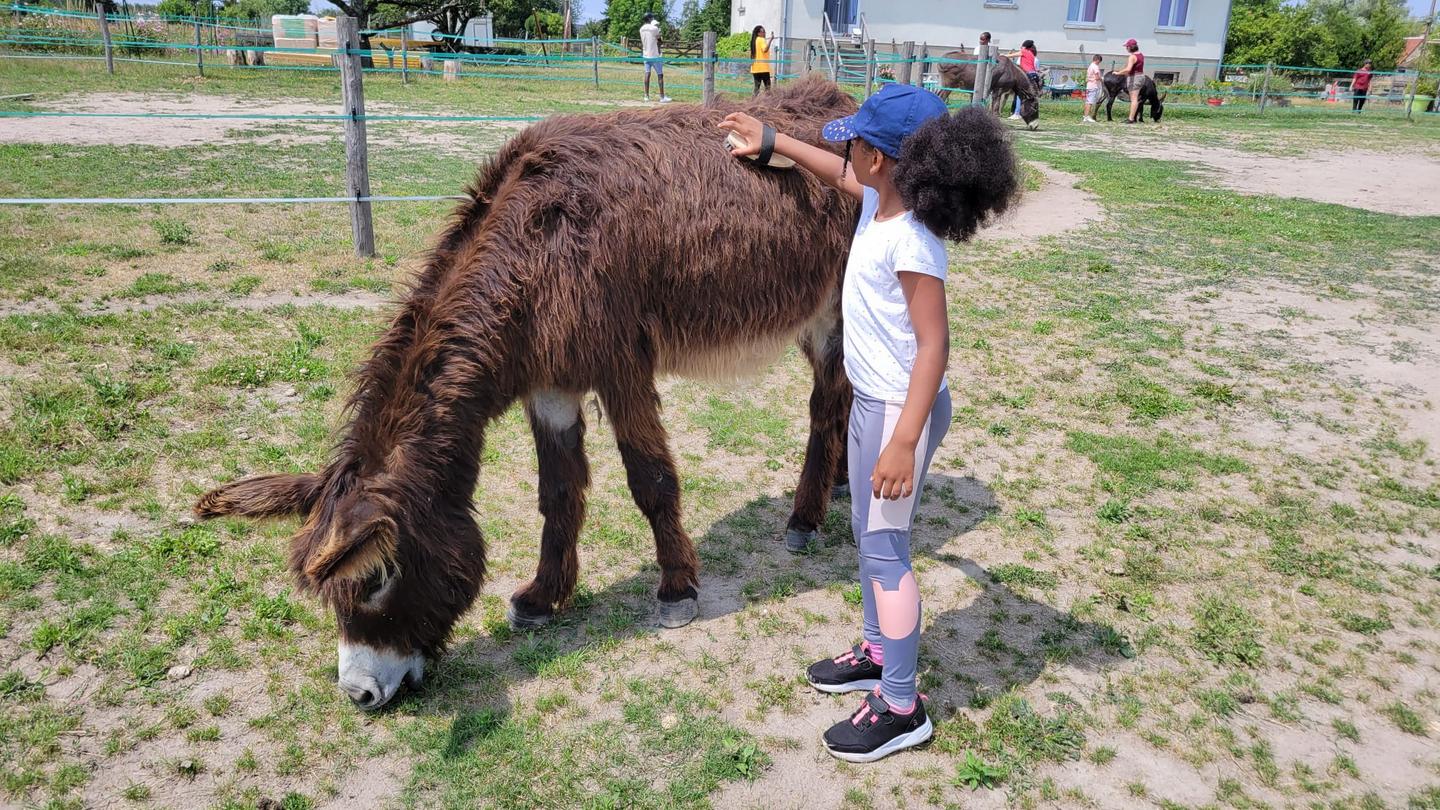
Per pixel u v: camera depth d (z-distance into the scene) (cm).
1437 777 267
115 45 2036
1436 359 601
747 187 318
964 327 655
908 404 232
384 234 811
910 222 234
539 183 291
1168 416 515
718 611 348
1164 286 762
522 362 290
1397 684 306
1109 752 274
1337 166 1505
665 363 328
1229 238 936
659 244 302
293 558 245
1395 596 355
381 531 226
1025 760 273
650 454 320
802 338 372
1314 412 522
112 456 424
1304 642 327
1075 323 665
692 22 5712
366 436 261
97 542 367
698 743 279
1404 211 1110
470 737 279
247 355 541
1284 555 381
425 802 256
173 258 711
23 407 456
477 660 317
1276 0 4903
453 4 3164
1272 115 2581
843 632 336
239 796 256
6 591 333
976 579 366
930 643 326
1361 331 654
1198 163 1498
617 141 309
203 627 323
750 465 466
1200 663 317
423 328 276
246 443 449
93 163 1038
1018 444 484
